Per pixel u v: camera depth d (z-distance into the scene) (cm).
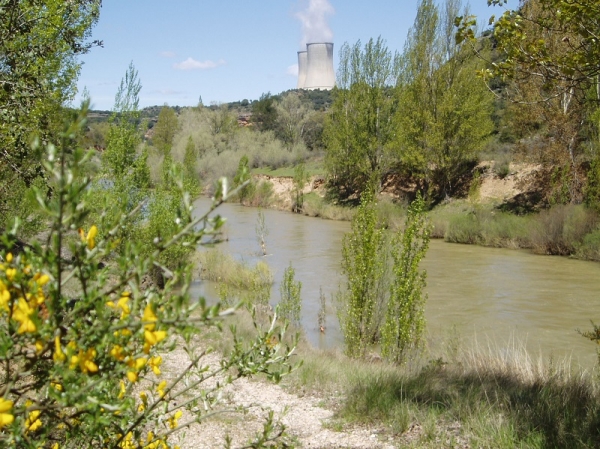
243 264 2031
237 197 4931
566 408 586
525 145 3025
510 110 3000
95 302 167
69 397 165
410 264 972
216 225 169
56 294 162
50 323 162
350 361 975
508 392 675
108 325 163
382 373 804
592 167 2486
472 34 502
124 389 226
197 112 7469
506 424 569
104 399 189
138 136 1317
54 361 178
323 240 2911
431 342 1202
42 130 512
